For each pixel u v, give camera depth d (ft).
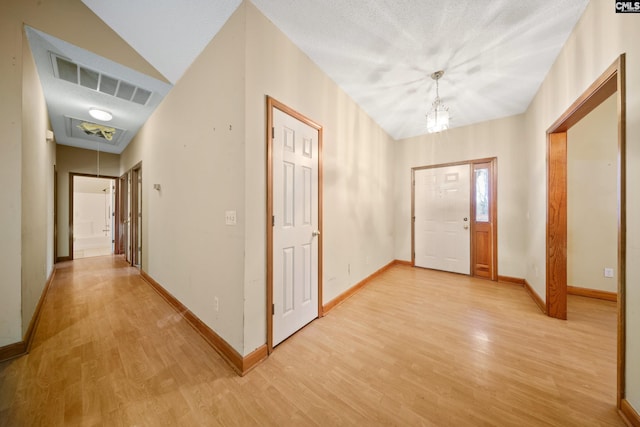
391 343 6.01
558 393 4.35
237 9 5.24
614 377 4.75
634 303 3.75
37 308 7.05
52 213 12.50
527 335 6.37
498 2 5.12
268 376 4.82
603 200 8.88
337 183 8.57
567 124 6.73
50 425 3.66
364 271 10.62
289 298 6.32
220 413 3.92
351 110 9.45
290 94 6.29
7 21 5.27
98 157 16.02
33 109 6.57
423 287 10.32
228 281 5.50
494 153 11.35
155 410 3.96
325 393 4.38
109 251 18.85
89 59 6.49
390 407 4.07
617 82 4.36
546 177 7.67
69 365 5.08
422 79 8.11
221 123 5.74
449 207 12.70
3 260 5.30
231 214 5.42
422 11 5.37
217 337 5.75
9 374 4.75
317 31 6.00
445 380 4.70
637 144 3.77
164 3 5.37
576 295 9.23
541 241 8.31
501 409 4.01
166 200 8.71
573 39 5.88
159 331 6.55
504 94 9.09
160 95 8.56
